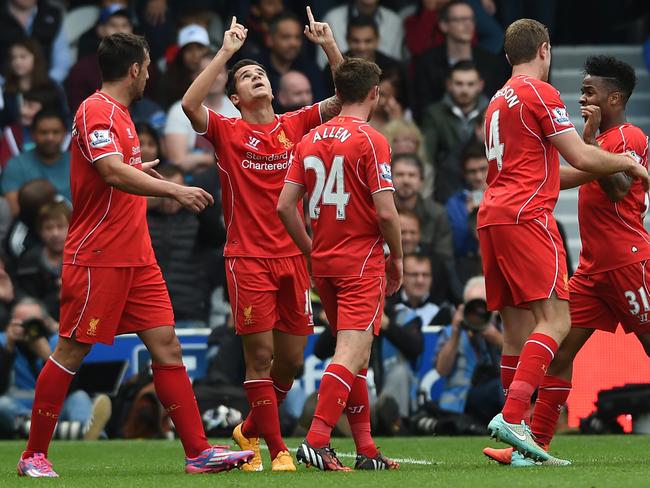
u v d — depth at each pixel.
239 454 23.83
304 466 25.56
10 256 44.22
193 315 42.66
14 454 31.83
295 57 51.81
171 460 29.34
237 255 25.25
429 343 40.78
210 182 43.38
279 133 25.50
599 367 39.69
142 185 23.39
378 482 20.50
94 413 38.69
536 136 23.56
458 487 19.47
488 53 53.53
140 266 24.25
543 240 23.45
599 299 26.05
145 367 39.50
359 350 23.48
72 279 24.08
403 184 45.94
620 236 25.61
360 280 23.66
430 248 45.91
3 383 39.22
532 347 23.27
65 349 24.23
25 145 49.66
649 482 19.92
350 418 24.34
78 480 22.50
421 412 40.00
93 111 23.77
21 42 50.03
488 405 39.56
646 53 58.19
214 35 53.41
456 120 50.56
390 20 54.66
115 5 53.00
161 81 50.34
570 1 61.34
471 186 47.78
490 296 24.50
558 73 59.38
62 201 43.66
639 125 58.81
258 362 25.27
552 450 30.28
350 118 24.09
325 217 23.88
